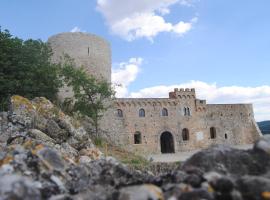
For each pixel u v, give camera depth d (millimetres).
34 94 38406
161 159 37312
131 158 35344
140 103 62188
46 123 26953
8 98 34344
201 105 67875
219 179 6941
